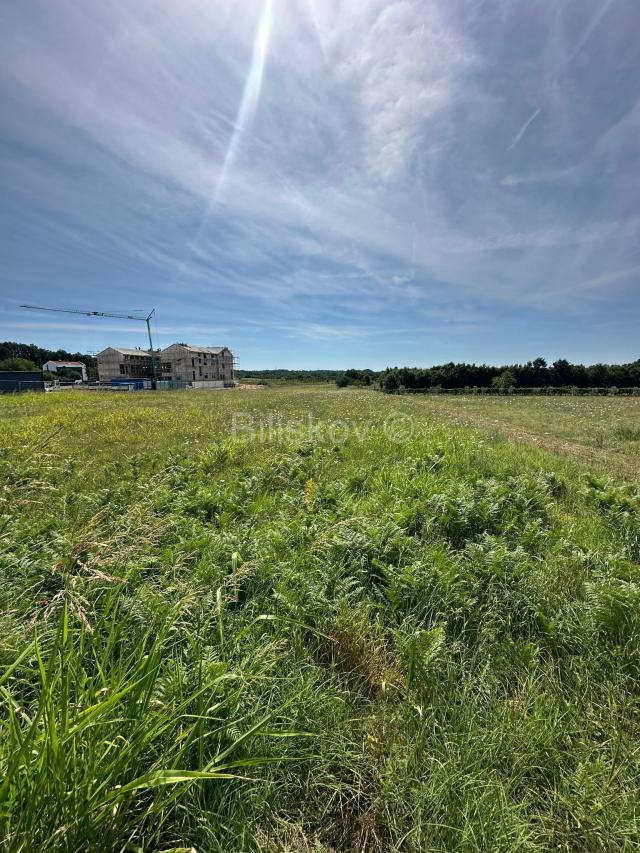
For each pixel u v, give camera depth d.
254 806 1.21
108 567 2.04
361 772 1.34
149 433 9.40
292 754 1.35
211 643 1.78
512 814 1.20
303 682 1.62
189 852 0.90
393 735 1.46
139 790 1.09
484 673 1.76
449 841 1.13
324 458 6.52
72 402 20.58
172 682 1.38
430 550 2.90
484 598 2.36
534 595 2.27
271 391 43.19
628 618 1.96
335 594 2.29
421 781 1.29
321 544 2.67
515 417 17.33
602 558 2.83
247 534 3.08
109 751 1.07
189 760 1.21
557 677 1.79
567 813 1.21
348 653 1.90
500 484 4.59
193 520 3.34
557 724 1.48
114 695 1.01
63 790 0.92
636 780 1.30
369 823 1.22
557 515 3.91
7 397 24.64
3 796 0.87
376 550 2.81
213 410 15.89
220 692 1.38
